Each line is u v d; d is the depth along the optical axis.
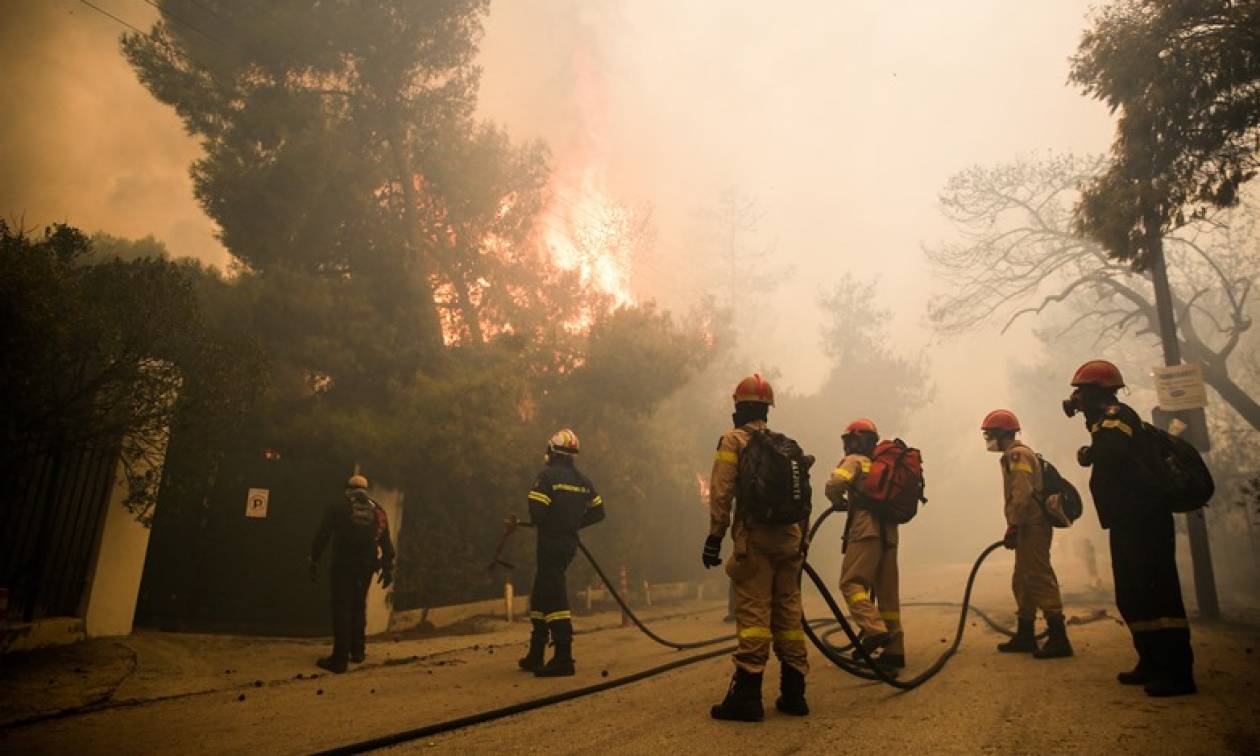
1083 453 5.22
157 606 8.84
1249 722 3.77
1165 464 4.84
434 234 15.41
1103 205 9.93
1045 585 6.50
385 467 9.88
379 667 6.93
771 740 3.66
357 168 13.36
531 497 6.46
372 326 11.53
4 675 5.41
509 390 11.32
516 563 12.55
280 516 9.14
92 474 7.25
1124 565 4.88
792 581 4.41
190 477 8.23
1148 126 9.44
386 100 14.92
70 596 7.04
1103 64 9.77
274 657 7.29
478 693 5.29
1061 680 5.20
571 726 4.16
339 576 6.86
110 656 6.48
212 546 9.04
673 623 11.30
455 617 10.92
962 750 3.39
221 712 4.78
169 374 6.95
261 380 7.78
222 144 13.47
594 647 8.12
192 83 13.74
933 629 8.84
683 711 4.46
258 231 12.73
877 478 6.08
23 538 6.49
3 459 5.88
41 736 4.12
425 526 11.02
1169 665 4.61
